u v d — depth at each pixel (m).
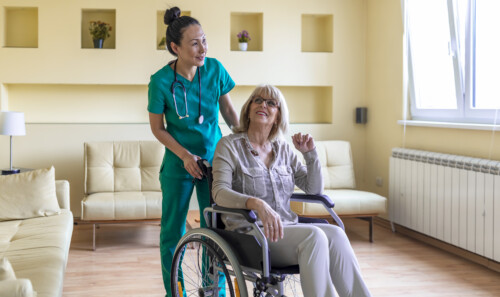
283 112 2.53
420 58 5.02
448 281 3.68
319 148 5.42
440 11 4.69
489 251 3.83
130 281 3.67
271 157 2.55
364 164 6.00
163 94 2.69
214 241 2.35
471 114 4.34
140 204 4.59
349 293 2.29
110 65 5.57
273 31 5.77
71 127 5.57
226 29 5.69
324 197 2.53
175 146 2.66
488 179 3.83
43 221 3.70
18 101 5.71
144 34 5.60
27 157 5.52
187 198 2.79
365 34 5.95
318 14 5.88
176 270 2.64
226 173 2.43
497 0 4.01
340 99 5.94
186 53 2.60
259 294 2.17
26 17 5.64
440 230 4.41
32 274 2.39
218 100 2.90
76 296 3.34
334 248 2.30
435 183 4.46
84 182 5.34
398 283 3.63
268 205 2.27
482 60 4.22
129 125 5.66
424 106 5.07
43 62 5.48
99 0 5.53
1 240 3.19
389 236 5.05
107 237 4.98
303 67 5.84
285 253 2.25
